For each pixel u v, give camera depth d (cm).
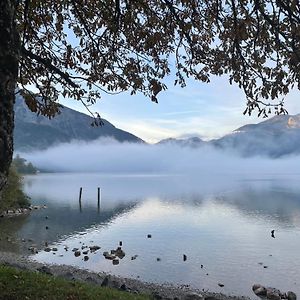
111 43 881
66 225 5650
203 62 848
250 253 3688
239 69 747
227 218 6319
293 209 7450
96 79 891
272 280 2792
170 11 758
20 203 7206
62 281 1080
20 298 905
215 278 2847
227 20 733
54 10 873
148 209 7762
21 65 797
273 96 721
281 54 721
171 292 2439
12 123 466
